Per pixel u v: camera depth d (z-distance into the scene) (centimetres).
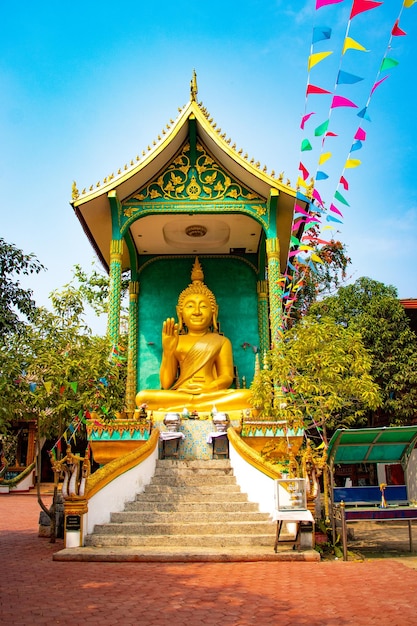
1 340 1167
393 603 686
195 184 1858
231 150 1777
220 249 2228
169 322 1980
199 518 1162
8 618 620
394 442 1227
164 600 702
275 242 1791
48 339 1236
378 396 1227
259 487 1216
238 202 1841
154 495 1265
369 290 2059
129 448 1535
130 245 2150
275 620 616
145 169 1780
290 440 1468
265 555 973
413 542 1228
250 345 2162
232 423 1623
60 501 1272
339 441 1211
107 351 1273
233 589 760
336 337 1288
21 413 1154
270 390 1315
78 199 1734
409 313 2098
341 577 840
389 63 726
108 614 639
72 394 1195
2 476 3256
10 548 1127
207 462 1441
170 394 1852
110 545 1055
